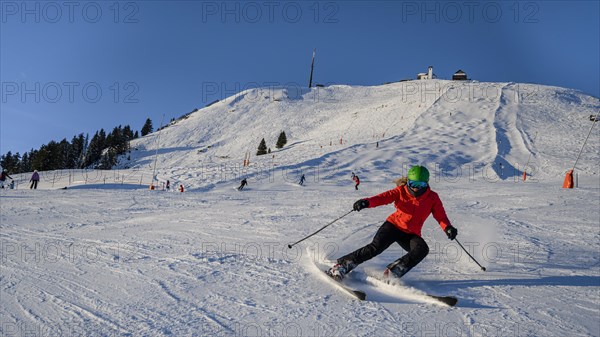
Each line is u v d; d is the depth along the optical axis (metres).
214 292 3.72
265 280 4.05
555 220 8.64
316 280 4.04
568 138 48.59
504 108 63.94
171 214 10.63
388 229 4.02
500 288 3.83
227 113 113.75
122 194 18.25
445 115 62.31
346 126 79.31
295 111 107.00
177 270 4.49
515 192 15.67
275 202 13.86
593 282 4.07
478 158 42.59
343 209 10.86
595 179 26.50
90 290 3.86
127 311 3.29
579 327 2.94
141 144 102.25
